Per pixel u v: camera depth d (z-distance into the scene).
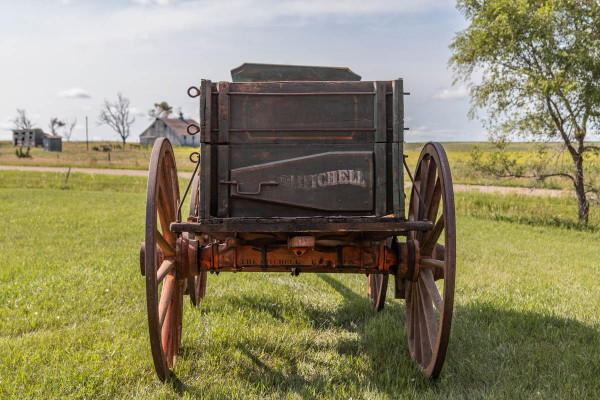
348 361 3.85
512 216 15.23
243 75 3.77
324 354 4.05
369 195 3.24
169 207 3.91
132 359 3.72
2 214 13.16
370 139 3.28
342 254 3.61
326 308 5.37
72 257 7.64
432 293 3.41
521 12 13.51
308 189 3.24
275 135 3.26
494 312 5.10
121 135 103.00
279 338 4.29
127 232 10.48
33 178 27.27
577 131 14.30
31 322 4.45
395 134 3.19
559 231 13.02
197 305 5.18
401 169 3.19
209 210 3.18
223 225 3.12
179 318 3.99
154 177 3.16
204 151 3.18
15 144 101.44
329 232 3.50
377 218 3.13
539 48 13.92
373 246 3.64
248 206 3.27
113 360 3.68
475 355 3.99
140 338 4.18
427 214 3.91
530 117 14.56
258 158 3.26
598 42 13.03
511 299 5.60
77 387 3.23
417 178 4.16
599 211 15.38
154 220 3.06
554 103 14.20
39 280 5.99
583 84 13.23
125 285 5.89
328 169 3.23
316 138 3.26
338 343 4.33
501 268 7.68
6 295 5.36
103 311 4.94
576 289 6.22
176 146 91.38
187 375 3.56
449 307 3.08
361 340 4.38
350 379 3.57
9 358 3.61
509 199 18.03
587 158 14.66
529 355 3.96
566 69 13.63
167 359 3.57
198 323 4.59
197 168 3.63
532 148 15.34
